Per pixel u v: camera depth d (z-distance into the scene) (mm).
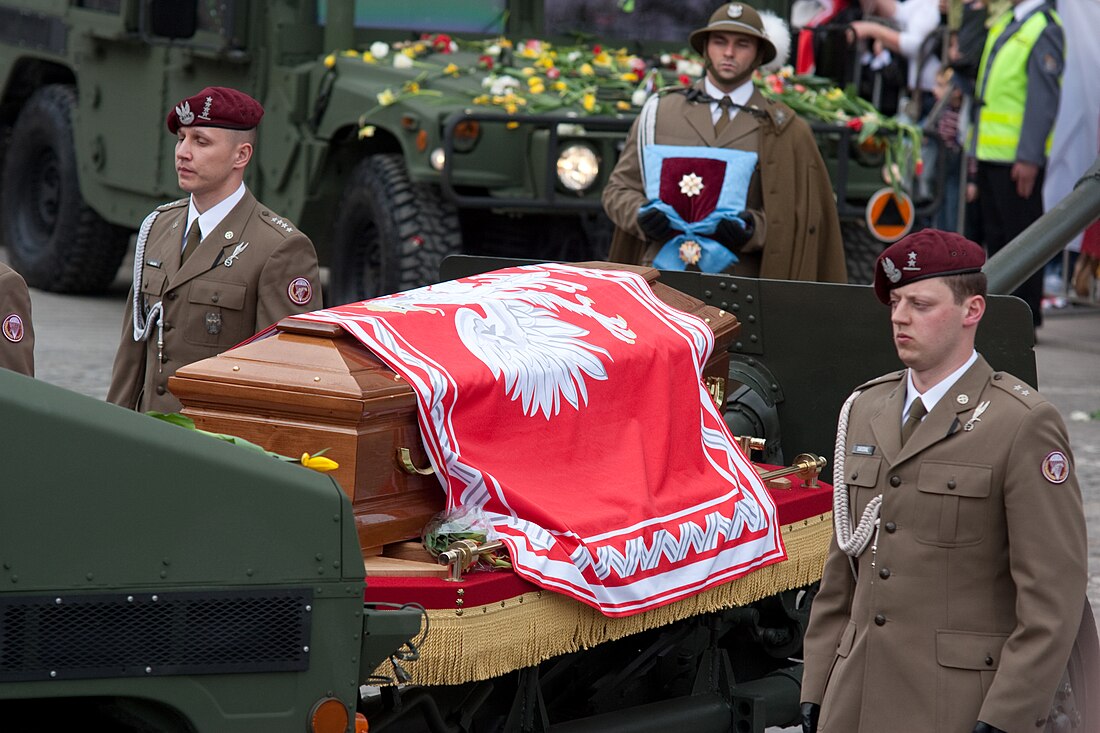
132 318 16969
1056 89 43250
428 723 13344
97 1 39750
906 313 11977
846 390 17953
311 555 10703
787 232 22578
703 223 22016
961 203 44062
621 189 23078
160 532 10305
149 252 16953
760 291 18203
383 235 31969
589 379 14805
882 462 12312
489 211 33812
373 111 31781
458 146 30609
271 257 16422
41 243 43844
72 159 41688
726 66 22625
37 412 9984
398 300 14633
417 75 32500
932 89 44281
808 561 16422
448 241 31812
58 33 41812
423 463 13586
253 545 10555
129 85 38719
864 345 17781
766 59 23000
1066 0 44844
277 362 13414
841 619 12875
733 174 22047
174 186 36969
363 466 13047
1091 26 44656
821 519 16656
